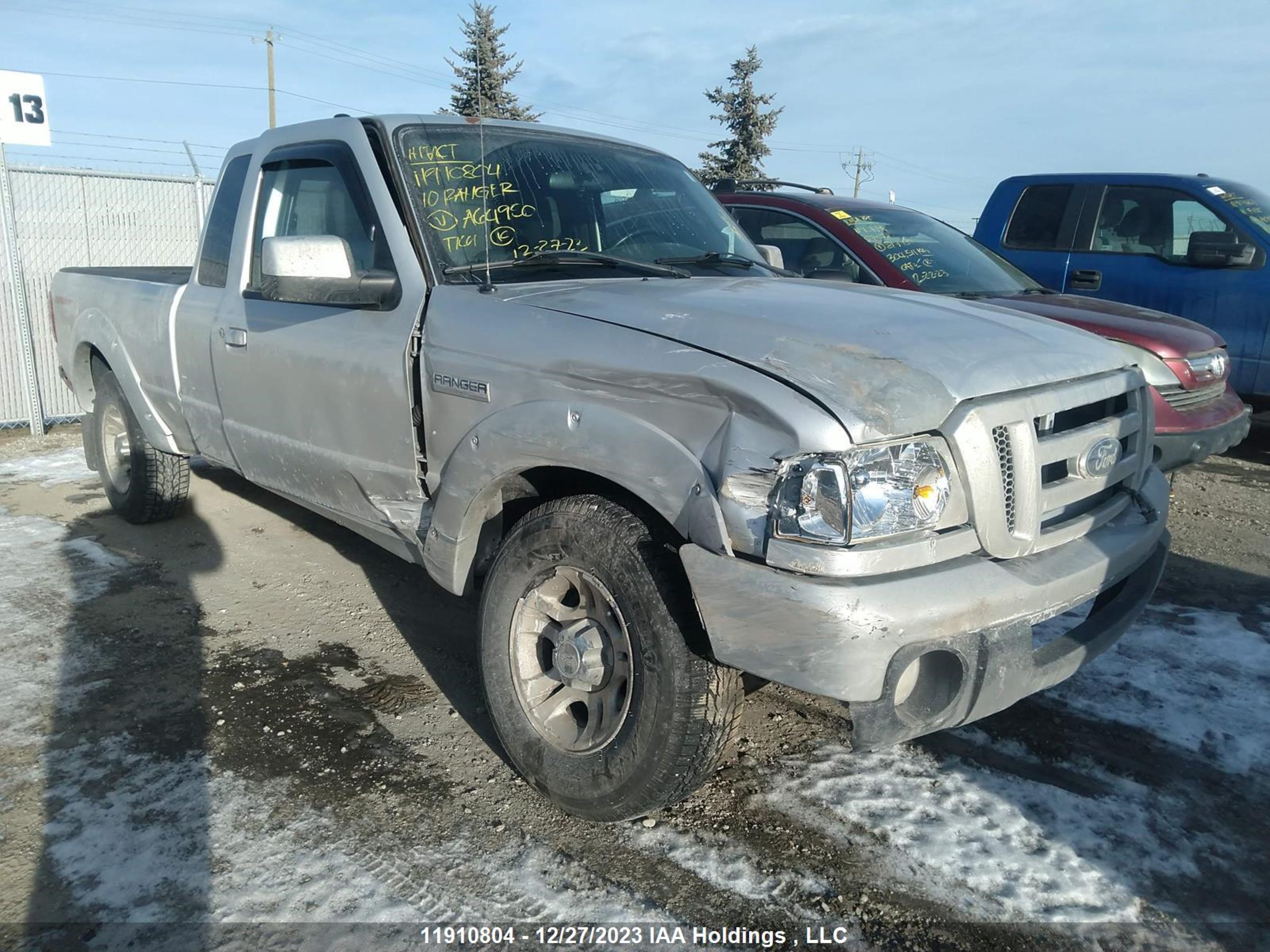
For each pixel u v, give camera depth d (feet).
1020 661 7.43
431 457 9.78
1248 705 11.09
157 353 14.76
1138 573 9.21
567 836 8.66
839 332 7.94
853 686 6.77
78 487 20.59
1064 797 9.30
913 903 7.80
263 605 13.96
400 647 12.60
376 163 10.89
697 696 7.65
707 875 8.13
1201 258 22.47
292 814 8.94
